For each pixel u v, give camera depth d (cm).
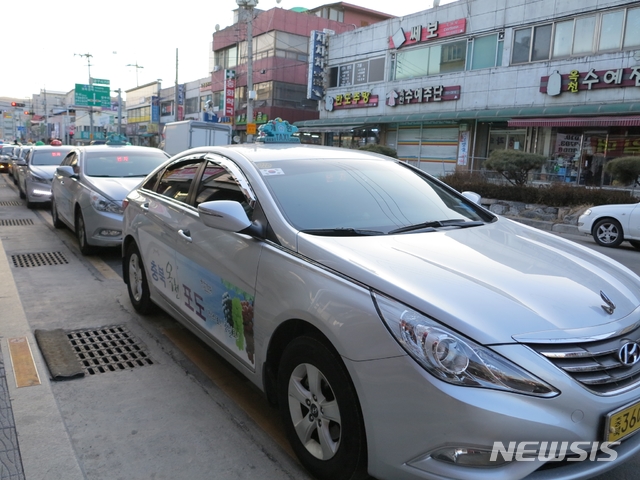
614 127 1808
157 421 308
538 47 1961
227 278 311
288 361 261
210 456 275
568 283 247
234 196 334
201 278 345
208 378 367
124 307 512
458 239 295
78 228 769
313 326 248
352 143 2866
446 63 2311
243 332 299
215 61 4234
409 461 206
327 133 3052
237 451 280
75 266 675
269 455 278
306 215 298
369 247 265
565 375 201
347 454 226
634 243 1079
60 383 352
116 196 704
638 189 1469
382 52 2616
